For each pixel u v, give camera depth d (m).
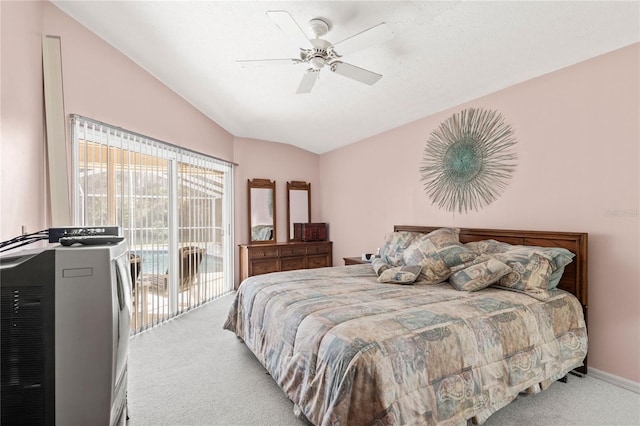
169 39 2.58
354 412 1.37
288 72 3.02
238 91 3.45
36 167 2.06
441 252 2.71
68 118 2.38
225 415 1.92
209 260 4.37
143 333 3.19
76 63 2.44
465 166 3.29
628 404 2.01
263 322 2.30
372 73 2.31
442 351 1.59
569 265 2.42
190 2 2.11
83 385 1.04
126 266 1.29
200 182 4.17
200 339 3.05
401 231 3.90
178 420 1.88
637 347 2.18
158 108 3.36
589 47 2.29
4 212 1.73
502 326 1.85
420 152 3.84
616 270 2.28
